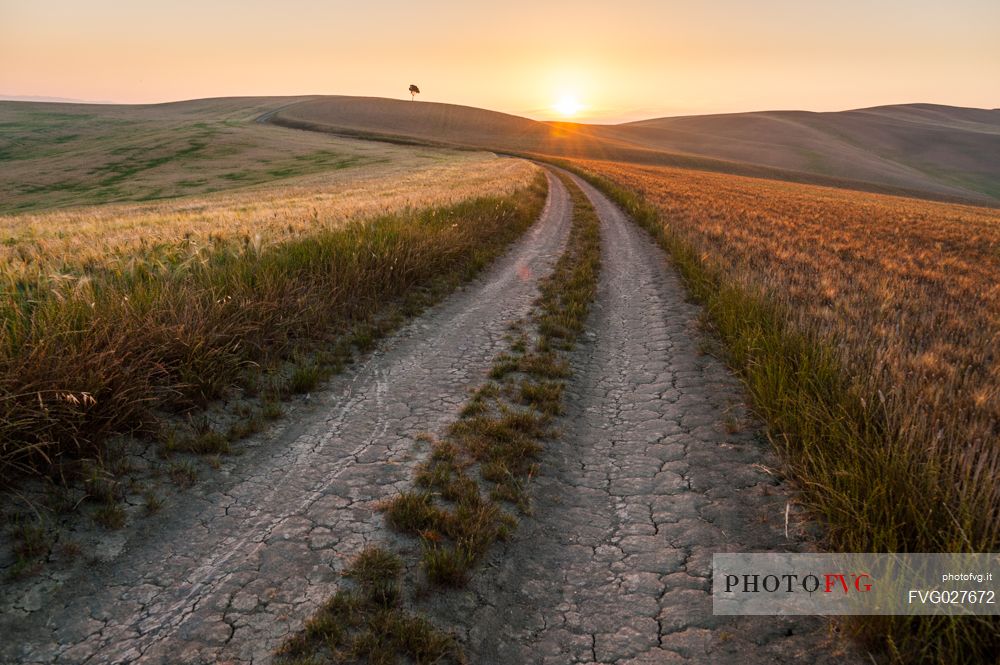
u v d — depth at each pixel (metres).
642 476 4.42
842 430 4.05
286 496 3.90
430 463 4.41
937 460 3.40
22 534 3.18
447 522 3.54
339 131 103.31
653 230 18.84
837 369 5.26
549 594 3.16
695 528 3.71
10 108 138.50
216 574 3.12
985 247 19.14
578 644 2.82
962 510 2.98
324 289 8.01
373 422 5.13
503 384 6.15
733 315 7.41
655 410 5.66
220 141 78.00
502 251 14.60
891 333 6.44
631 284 11.65
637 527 3.77
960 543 2.80
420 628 2.74
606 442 5.02
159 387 4.67
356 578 3.11
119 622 2.75
